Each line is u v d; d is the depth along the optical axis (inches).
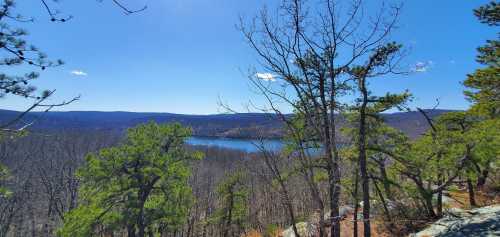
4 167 324.8
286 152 345.7
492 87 655.1
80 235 881.5
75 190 1786.4
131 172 941.8
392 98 471.2
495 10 570.3
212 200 2197.3
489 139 559.2
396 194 687.1
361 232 743.1
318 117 268.2
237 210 1268.5
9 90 181.2
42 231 1809.8
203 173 2694.4
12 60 181.6
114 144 3036.4
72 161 2272.4
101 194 940.6
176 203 1052.5
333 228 331.0
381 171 589.3
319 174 369.7
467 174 588.7
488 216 537.6
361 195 552.1
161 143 1053.2
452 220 574.2
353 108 495.2
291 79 252.8
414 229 666.2
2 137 178.9
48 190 1926.7
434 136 621.3
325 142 271.0
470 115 764.6
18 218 1994.3
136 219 924.0
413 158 549.6
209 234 1792.6
